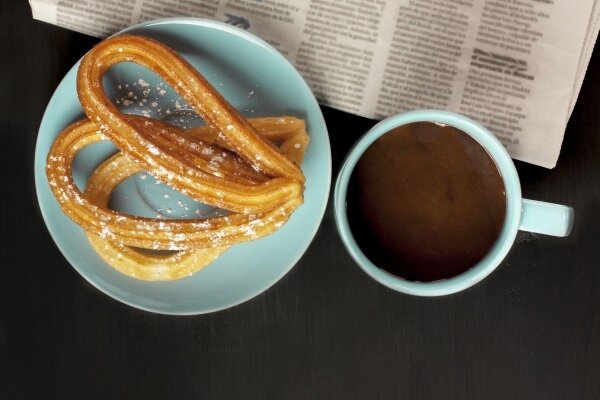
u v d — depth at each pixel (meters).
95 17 0.51
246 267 0.51
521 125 0.52
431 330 0.54
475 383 0.54
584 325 0.54
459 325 0.54
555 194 0.53
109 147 0.52
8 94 0.52
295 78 0.49
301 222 0.50
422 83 0.52
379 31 0.52
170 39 0.49
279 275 0.50
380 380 0.54
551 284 0.54
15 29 0.52
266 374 0.54
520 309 0.54
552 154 0.52
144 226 0.48
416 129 0.47
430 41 0.52
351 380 0.54
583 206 0.53
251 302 0.54
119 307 0.54
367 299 0.54
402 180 0.47
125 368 0.54
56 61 0.52
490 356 0.54
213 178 0.47
